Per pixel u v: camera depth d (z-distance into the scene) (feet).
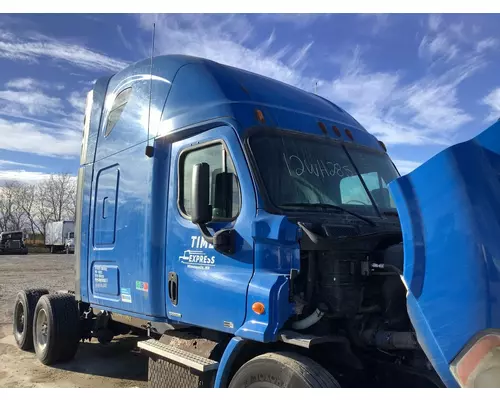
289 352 10.40
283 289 10.36
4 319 31.78
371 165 14.76
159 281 13.94
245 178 11.65
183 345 13.30
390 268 10.97
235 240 11.60
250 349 11.37
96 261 17.53
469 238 8.04
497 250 7.86
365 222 12.43
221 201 12.14
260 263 11.08
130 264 15.21
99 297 17.25
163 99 14.70
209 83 13.34
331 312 10.87
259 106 12.89
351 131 15.10
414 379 10.63
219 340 12.78
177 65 14.75
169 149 14.25
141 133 15.34
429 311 8.32
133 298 14.99
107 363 21.75
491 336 7.55
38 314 22.02
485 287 7.73
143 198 14.70
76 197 19.70
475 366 7.64
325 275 11.13
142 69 16.29
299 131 13.24
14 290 47.03
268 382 10.04
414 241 8.70
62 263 95.09
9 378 19.56
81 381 19.29
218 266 12.04
